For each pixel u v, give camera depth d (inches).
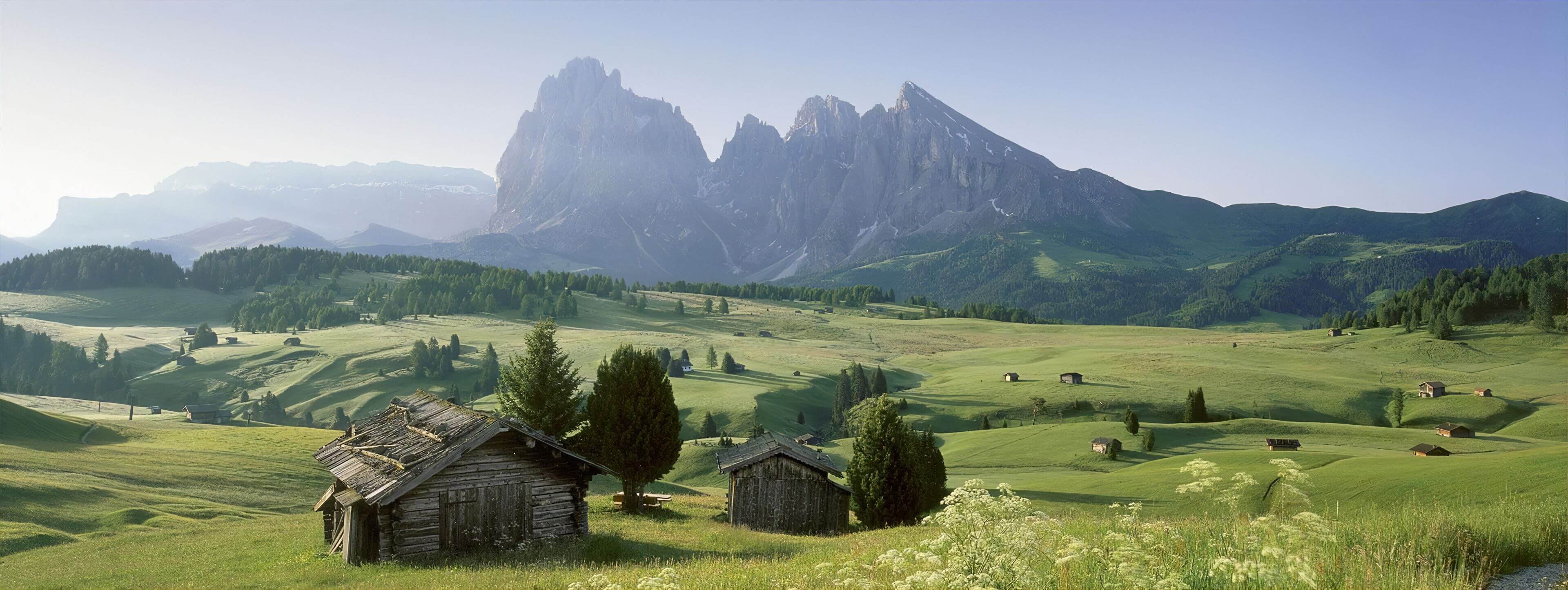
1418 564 448.1
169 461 2933.1
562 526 1384.1
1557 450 2135.8
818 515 1945.1
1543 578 448.8
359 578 1069.1
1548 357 7775.6
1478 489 1711.4
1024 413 6402.6
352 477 1338.6
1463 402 5925.2
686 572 767.7
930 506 2253.9
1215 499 402.9
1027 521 428.5
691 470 4389.8
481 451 1321.4
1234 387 6815.9
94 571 1327.5
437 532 1263.5
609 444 1894.7
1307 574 334.3
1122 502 2479.1
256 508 2464.3
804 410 7022.6
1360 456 3139.8
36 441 2982.3
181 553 1486.2
